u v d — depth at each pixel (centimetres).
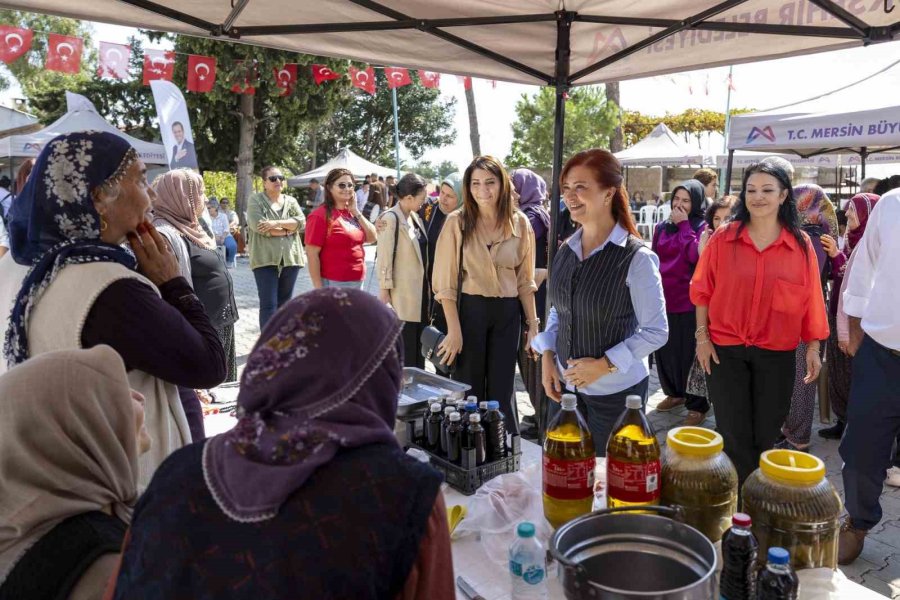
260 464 92
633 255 260
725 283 309
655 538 133
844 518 323
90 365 132
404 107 3516
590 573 130
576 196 262
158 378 171
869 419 281
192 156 845
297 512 89
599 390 273
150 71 815
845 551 302
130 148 175
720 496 152
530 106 1859
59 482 126
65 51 749
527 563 142
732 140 618
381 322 102
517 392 589
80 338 155
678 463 156
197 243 399
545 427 366
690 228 471
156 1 246
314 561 87
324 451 92
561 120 322
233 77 1719
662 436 468
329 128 3506
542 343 295
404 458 96
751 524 144
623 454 159
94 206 167
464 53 324
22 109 2683
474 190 338
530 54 331
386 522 89
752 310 302
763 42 290
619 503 160
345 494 90
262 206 632
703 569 123
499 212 342
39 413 125
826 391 471
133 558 95
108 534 125
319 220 593
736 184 1902
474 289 346
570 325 276
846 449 293
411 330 476
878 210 271
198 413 205
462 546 174
